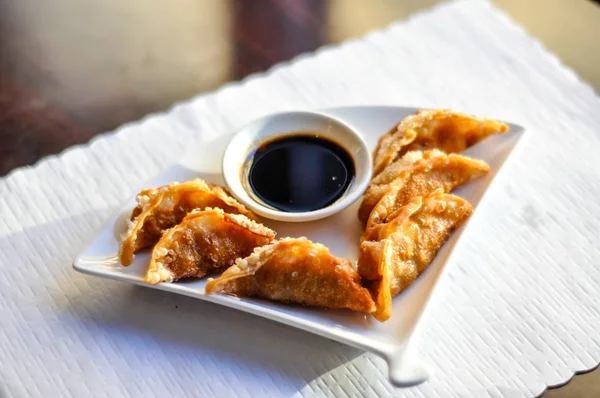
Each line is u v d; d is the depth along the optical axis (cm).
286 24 68
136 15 69
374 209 51
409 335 46
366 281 49
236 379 48
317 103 62
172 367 49
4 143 60
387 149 54
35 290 52
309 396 47
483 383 48
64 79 64
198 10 70
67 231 55
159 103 63
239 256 50
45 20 69
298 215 51
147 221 51
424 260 49
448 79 64
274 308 48
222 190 52
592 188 56
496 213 55
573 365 48
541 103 62
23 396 48
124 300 51
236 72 65
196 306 51
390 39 67
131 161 59
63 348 50
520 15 69
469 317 50
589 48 66
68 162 59
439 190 50
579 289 51
